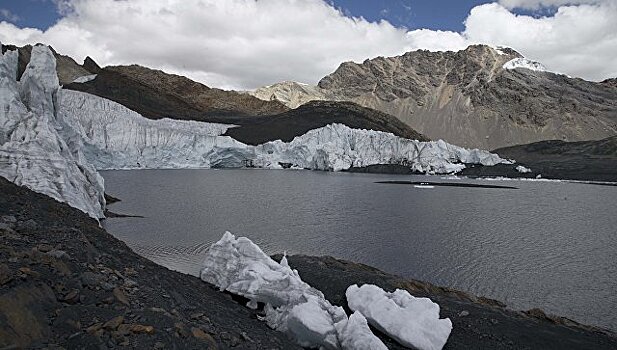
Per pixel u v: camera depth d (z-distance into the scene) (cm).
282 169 16088
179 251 3719
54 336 988
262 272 2233
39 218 1834
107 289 1222
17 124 4009
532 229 5241
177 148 14050
